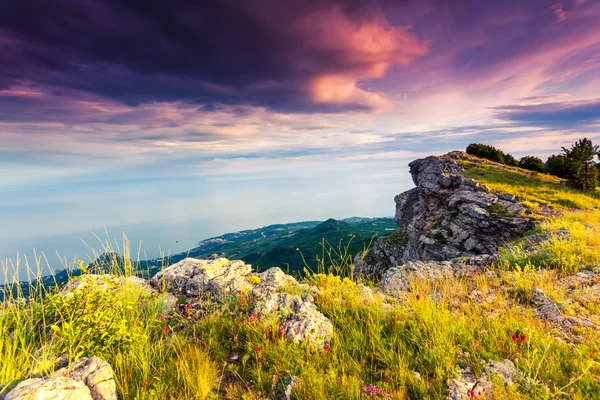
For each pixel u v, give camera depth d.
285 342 5.11
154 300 6.79
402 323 5.67
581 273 9.18
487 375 4.36
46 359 4.22
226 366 4.80
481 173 41.72
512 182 37.66
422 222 39.28
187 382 4.10
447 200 37.16
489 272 10.41
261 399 4.03
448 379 4.21
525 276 9.29
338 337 5.43
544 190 34.53
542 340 5.05
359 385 4.12
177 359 4.71
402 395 3.94
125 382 4.13
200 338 5.55
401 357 4.66
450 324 5.66
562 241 12.20
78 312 4.90
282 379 4.36
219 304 6.86
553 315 6.67
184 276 7.95
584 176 37.31
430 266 12.02
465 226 30.83
